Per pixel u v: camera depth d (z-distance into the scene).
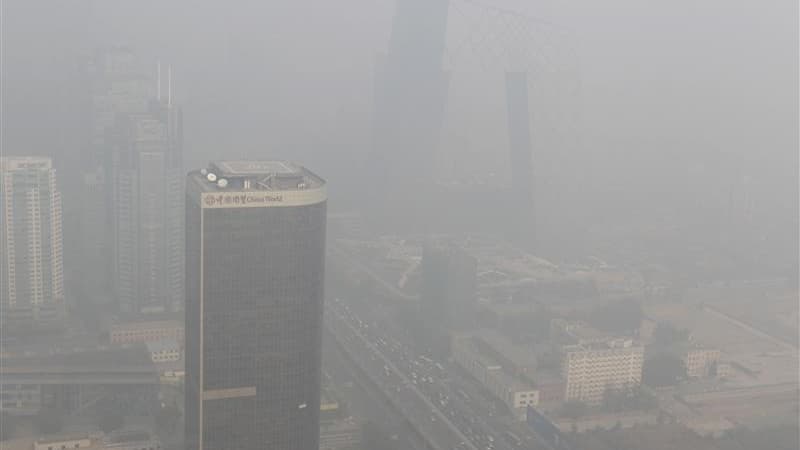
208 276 106.12
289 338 111.00
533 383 165.38
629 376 171.00
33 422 148.25
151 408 149.25
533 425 156.25
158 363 160.75
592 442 147.25
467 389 170.25
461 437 151.12
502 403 165.00
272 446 113.69
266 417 112.56
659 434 150.00
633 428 153.25
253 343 109.69
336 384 163.38
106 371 157.12
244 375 110.38
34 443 140.00
